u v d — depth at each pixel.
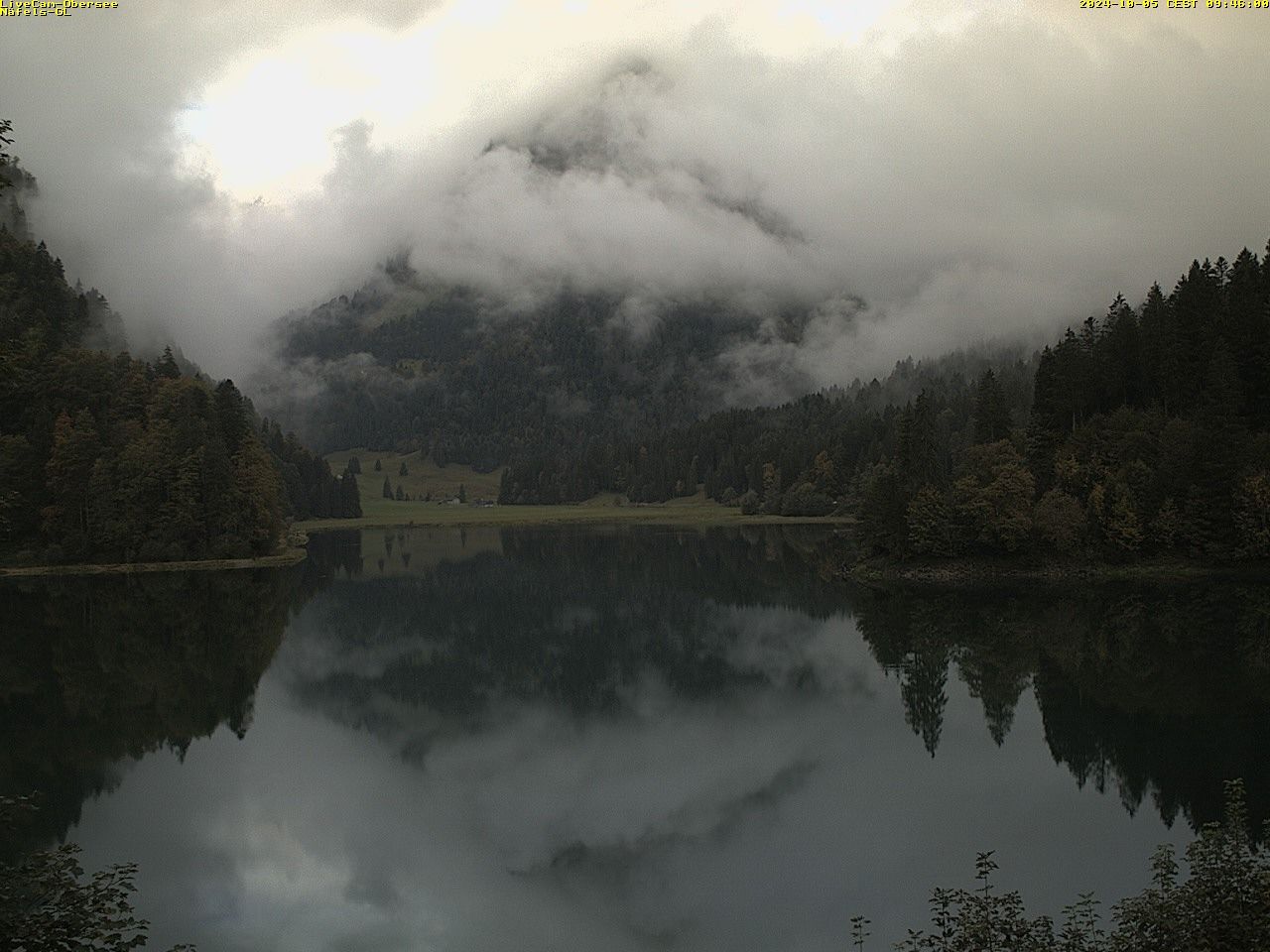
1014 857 37.97
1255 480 101.19
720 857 40.09
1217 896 19.66
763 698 66.31
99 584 127.31
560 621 100.62
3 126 19.03
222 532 152.00
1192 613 85.44
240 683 73.31
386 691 71.25
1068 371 129.62
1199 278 132.50
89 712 64.56
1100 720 55.44
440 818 45.19
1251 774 45.06
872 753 52.78
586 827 43.97
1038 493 116.50
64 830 43.47
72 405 152.38
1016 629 83.88
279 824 44.56
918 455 126.31
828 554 155.25
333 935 33.59
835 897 35.84
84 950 17.09
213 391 179.12
